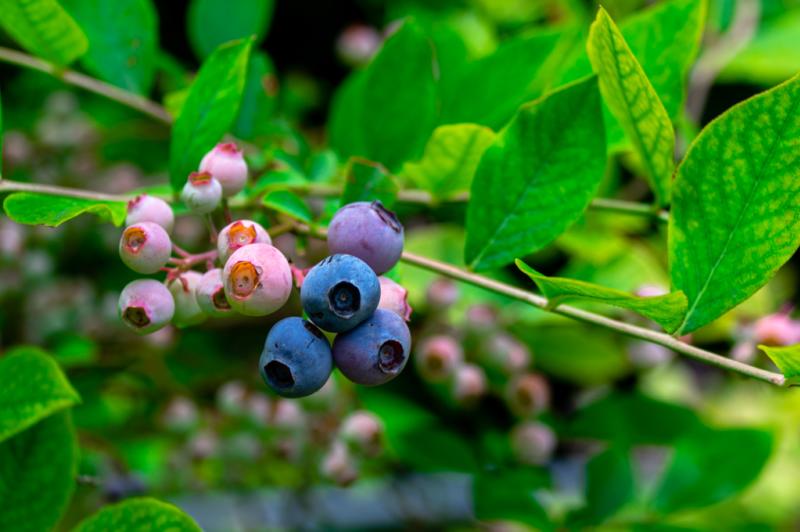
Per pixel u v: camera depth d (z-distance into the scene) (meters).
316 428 0.59
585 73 0.50
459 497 0.74
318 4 0.89
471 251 0.45
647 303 0.41
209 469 0.63
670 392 0.86
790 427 0.90
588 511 0.55
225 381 0.63
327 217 0.46
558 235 0.45
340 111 0.54
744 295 0.42
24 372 0.43
